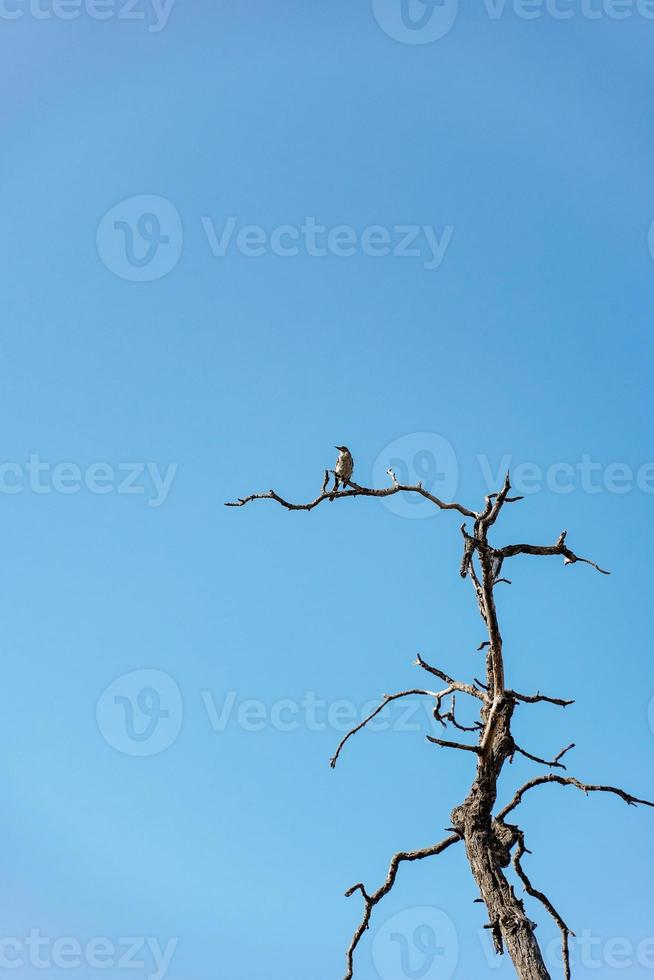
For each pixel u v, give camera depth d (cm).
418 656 2277
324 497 2150
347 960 2167
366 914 2173
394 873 2172
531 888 2133
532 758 2155
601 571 2206
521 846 2117
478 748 2125
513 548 2180
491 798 2114
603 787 2111
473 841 2081
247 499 2147
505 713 2109
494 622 2161
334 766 2219
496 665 2144
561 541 2203
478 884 2050
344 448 2452
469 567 2214
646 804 2117
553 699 2120
